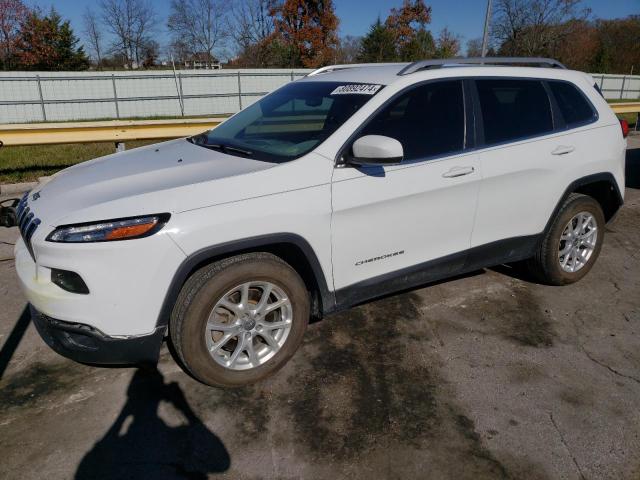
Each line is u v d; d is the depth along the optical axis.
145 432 2.61
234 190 2.68
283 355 3.04
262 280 2.84
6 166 8.36
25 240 2.85
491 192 3.56
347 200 2.97
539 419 2.74
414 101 3.31
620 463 2.45
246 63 36.94
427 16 37.78
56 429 2.62
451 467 2.42
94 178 2.97
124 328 2.55
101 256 2.44
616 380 3.07
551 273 4.16
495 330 3.62
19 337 3.45
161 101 21.97
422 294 4.16
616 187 4.28
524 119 3.77
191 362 2.74
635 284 4.41
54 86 21.16
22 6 32.47
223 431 2.62
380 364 3.21
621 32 45.44
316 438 2.58
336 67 4.29
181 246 2.53
